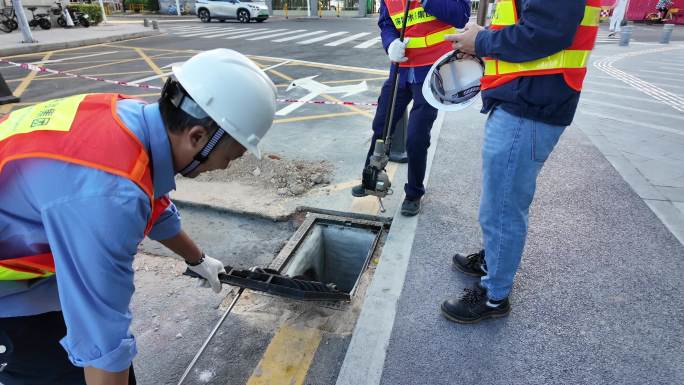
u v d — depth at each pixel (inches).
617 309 89.4
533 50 64.1
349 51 482.3
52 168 38.5
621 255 106.4
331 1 1131.3
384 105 123.5
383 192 122.6
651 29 840.9
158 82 320.2
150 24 812.0
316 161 168.9
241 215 134.6
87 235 37.7
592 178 148.2
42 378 52.2
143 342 87.5
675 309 89.0
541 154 72.2
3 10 608.7
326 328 89.7
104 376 43.1
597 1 64.2
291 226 130.7
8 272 43.3
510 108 71.1
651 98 267.9
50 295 48.9
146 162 41.7
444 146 179.2
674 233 115.1
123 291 41.6
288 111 242.2
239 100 44.5
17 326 48.1
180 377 79.8
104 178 38.3
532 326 85.9
